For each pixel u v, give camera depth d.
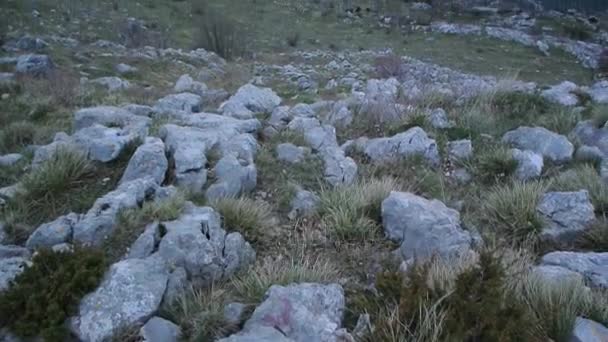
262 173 5.52
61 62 14.44
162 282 3.45
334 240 4.42
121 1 30.20
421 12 40.34
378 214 4.73
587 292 3.37
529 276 3.50
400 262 4.07
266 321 3.15
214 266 3.74
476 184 5.49
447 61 26.27
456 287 3.12
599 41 36.66
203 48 22.34
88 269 3.46
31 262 3.73
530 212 4.58
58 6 25.05
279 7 37.47
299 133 6.48
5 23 19.92
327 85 14.04
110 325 3.15
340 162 5.64
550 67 27.73
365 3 42.16
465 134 6.53
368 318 3.12
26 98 8.95
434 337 2.78
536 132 6.20
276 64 20.09
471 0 44.41
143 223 4.25
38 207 4.88
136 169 5.14
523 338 2.87
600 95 8.12
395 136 6.13
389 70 16.27
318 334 3.06
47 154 5.59
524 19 40.94
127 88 11.16
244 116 7.46
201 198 4.84
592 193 4.96
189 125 6.54
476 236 4.29
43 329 3.11
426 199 4.83
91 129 6.02
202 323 3.24
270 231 4.51
